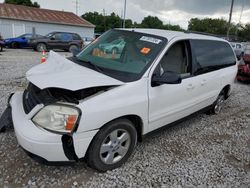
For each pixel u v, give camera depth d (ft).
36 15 99.55
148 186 10.18
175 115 13.43
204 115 19.19
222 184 10.75
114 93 9.95
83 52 13.67
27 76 10.68
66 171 10.61
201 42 15.14
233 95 26.50
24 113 9.93
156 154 12.65
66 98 9.41
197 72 14.53
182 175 11.10
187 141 14.48
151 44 12.28
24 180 9.87
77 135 9.13
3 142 12.30
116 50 12.60
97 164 10.24
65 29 102.99
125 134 10.83
